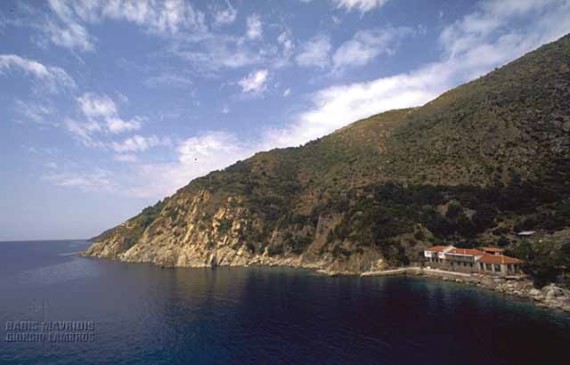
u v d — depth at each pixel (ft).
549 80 518.37
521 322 214.69
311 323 233.96
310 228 572.92
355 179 580.71
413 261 411.54
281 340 205.46
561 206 367.86
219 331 226.58
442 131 569.64
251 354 187.11
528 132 464.65
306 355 182.29
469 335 197.47
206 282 411.75
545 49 606.96
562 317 221.05
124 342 211.61
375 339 198.29
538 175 417.49
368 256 426.92
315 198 610.65
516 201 405.18
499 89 570.46
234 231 613.93
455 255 371.35
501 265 325.83
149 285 402.31
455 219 426.10
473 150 496.23
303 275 438.81
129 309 291.38
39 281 467.52
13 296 361.71
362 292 319.06
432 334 201.57
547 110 476.13
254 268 526.57
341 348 188.65
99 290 381.60
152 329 234.99
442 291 307.78
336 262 445.37
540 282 278.46
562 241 316.81
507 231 385.50
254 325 236.02
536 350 175.01
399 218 445.78
